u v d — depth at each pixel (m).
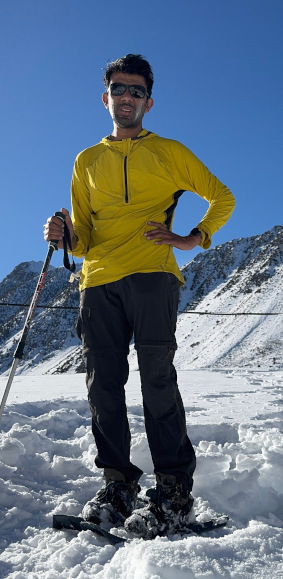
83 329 2.71
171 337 2.61
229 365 111.00
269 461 2.97
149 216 2.73
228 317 151.75
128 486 2.59
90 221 3.04
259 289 159.00
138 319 2.58
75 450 3.79
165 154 2.80
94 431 2.67
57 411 5.09
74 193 3.01
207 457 3.00
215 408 5.70
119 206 2.75
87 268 2.78
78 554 2.09
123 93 2.79
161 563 1.74
